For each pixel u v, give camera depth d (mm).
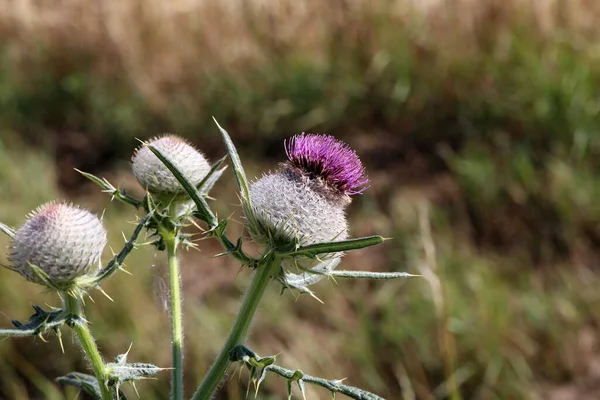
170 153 2779
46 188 8203
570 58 8914
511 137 8797
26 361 6012
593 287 6914
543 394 5945
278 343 5977
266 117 9906
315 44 10305
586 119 8344
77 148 10141
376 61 9672
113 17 10828
